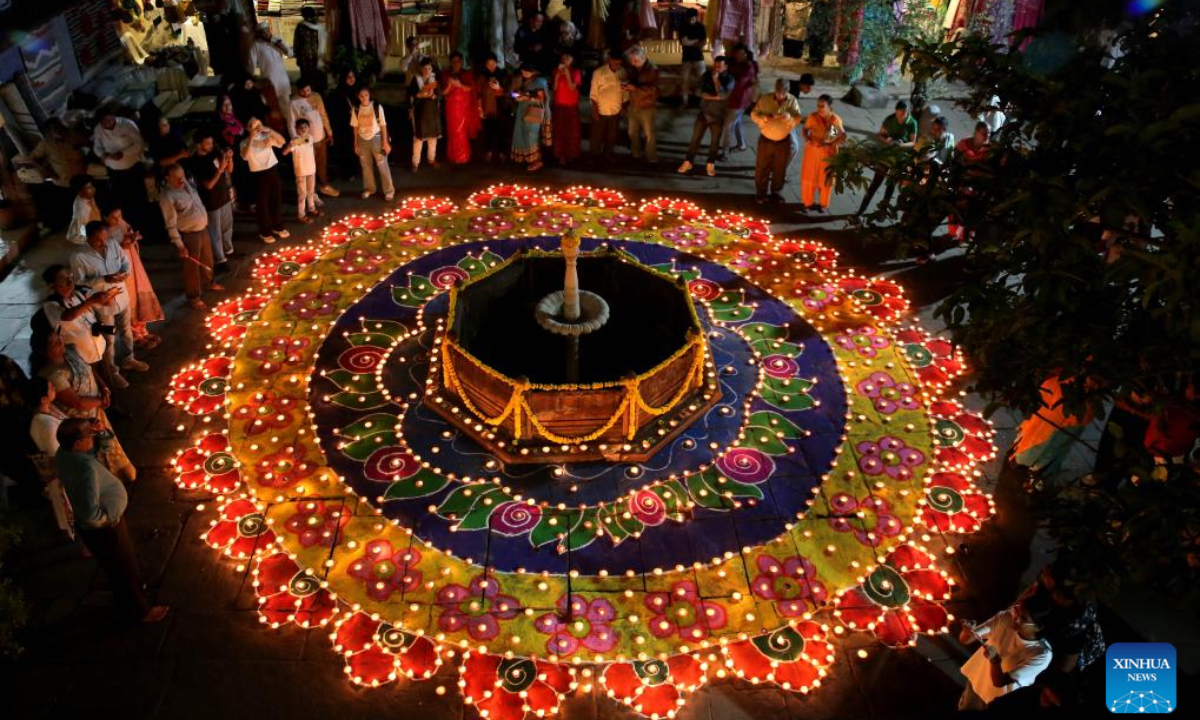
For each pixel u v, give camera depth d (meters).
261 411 9.45
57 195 12.12
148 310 10.05
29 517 8.10
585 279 10.74
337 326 10.70
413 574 7.78
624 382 8.62
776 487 8.71
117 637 7.18
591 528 8.21
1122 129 4.38
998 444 9.32
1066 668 6.00
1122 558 4.34
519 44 15.09
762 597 7.68
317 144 12.89
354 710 6.76
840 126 12.58
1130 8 5.50
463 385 9.27
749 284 11.63
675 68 17.38
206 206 11.09
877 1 15.89
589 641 7.29
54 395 7.60
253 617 7.42
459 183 13.84
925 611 7.62
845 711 6.86
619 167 14.39
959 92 16.77
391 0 17.95
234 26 14.47
